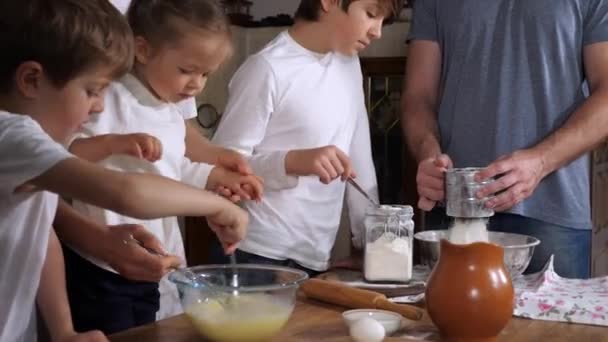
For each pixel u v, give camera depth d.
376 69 2.87
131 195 0.91
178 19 1.39
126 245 1.24
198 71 1.44
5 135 0.92
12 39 0.99
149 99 1.49
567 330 1.18
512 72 1.82
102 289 1.44
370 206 1.59
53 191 0.92
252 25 3.17
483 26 1.84
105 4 1.08
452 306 1.07
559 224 1.77
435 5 1.96
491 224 1.80
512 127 1.82
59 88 1.01
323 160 1.59
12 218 1.04
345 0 1.75
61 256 1.18
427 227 1.92
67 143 1.17
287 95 1.77
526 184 1.59
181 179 1.51
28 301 1.12
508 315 1.08
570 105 1.80
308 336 1.12
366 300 1.25
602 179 2.87
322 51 1.85
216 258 1.86
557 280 1.46
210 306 1.05
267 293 1.06
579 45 1.81
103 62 1.03
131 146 1.30
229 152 1.59
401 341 1.07
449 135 1.90
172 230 1.58
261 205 1.78
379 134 2.90
